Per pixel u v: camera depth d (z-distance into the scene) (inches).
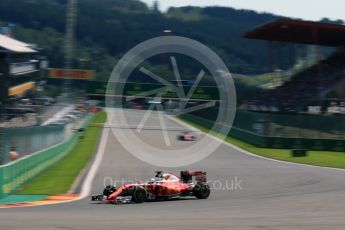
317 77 5772.6
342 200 1296.8
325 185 1675.7
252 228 839.7
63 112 6131.9
